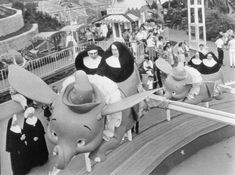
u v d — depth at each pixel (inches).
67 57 575.2
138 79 289.9
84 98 200.8
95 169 309.6
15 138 323.3
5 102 451.2
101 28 669.3
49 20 693.3
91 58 279.9
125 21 645.9
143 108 308.7
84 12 711.1
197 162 328.8
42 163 345.4
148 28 645.3
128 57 271.7
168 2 742.5
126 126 265.3
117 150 336.8
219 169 314.7
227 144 358.3
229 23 611.5
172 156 324.5
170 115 418.3
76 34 620.7
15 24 644.1
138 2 733.9
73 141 202.1
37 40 612.1
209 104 412.8
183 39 592.4
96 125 205.8
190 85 335.9
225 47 568.7
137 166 307.6
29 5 703.7
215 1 636.7
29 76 223.0
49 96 219.1
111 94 230.2
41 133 339.6
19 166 325.7
